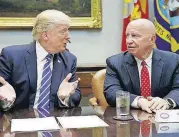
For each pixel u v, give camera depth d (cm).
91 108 207
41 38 220
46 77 217
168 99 203
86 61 371
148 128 152
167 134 141
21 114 188
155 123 162
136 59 228
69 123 160
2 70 221
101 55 374
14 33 355
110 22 373
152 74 226
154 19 347
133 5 351
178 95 209
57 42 217
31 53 223
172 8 338
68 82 220
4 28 351
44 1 359
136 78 225
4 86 199
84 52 371
